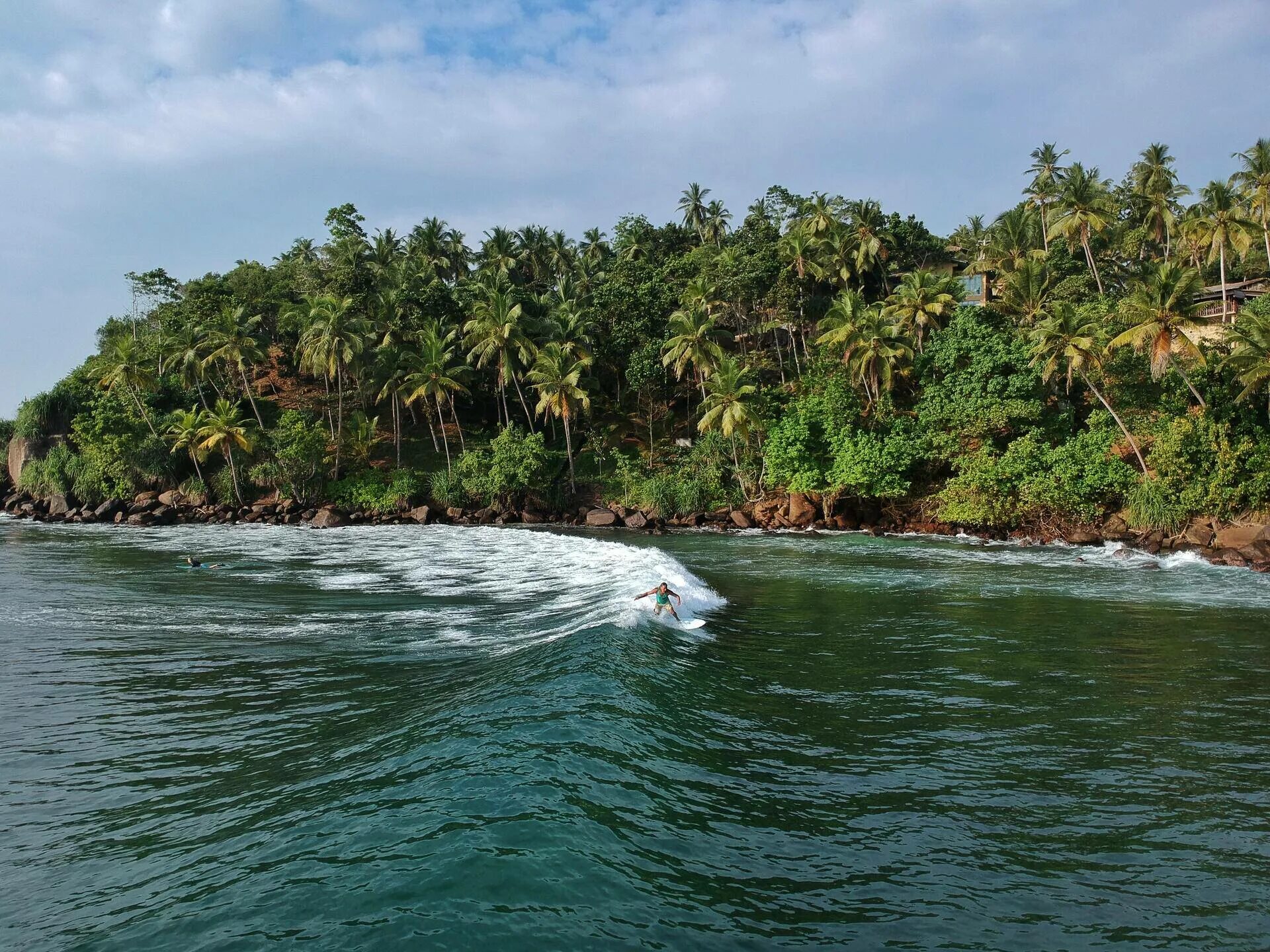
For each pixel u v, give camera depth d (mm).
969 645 15820
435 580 24984
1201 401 37875
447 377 60812
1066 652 15211
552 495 59188
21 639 16156
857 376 50844
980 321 46562
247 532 47875
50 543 39156
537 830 6309
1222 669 13875
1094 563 31594
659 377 63469
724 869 6258
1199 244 52156
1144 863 6852
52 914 5613
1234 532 34531
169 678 13055
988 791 8336
